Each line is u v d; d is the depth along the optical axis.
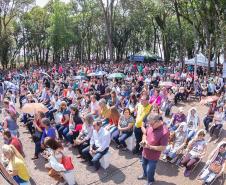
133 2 52.94
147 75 27.31
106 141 9.68
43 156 10.26
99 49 72.62
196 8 34.66
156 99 15.69
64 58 70.00
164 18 48.50
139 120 10.34
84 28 65.50
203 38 36.28
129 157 10.59
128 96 16.23
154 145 8.12
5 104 11.44
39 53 63.47
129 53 72.25
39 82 21.41
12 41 59.25
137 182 9.05
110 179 9.24
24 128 14.20
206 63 34.31
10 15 53.84
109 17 50.06
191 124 11.22
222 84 21.75
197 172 9.59
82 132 10.44
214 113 12.84
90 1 62.06
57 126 12.01
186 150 9.59
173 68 34.94
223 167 8.81
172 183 8.95
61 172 8.45
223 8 31.03
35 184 8.96
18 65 65.50
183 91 19.84
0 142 11.62
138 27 63.38
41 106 11.83
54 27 60.44
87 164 10.13
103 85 19.83
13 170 7.39
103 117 11.80
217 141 12.16
